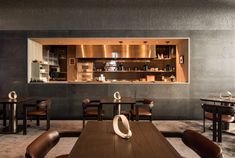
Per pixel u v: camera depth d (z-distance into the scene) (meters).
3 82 6.73
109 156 1.47
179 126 5.83
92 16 6.80
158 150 1.60
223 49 6.77
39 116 5.48
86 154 1.51
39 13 6.78
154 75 9.20
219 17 6.79
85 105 5.07
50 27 6.83
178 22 6.82
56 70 9.54
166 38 6.80
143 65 9.24
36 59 7.37
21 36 6.77
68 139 4.64
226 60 6.76
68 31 6.79
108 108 6.64
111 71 9.09
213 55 6.76
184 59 7.11
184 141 2.17
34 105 4.98
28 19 6.80
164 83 6.71
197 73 6.75
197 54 6.77
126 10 6.78
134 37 6.80
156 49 9.13
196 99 6.73
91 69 9.17
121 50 8.82
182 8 6.74
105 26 6.82
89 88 6.71
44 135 1.99
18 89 6.72
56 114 6.70
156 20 6.82
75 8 6.75
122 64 9.30
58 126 5.79
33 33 6.79
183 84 6.71
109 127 2.34
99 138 1.92
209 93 6.74
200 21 6.82
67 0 6.29
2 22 6.79
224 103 5.32
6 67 6.74
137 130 2.21
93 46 8.87
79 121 6.46
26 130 5.08
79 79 9.19
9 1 6.34
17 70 6.73
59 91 6.70
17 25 6.81
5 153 3.81
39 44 7.66
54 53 9.59
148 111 5.33
